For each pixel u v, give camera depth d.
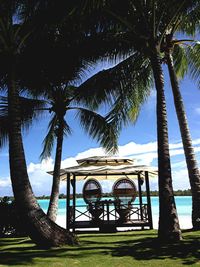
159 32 11.13
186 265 5.75
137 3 9.81
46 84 12.80
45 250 7.59
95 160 14.02
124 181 13.58
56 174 12.89
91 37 10.94
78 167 12.98
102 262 6.14
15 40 9.34
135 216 18.95
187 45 13.17
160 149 8.74
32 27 9.33
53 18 9.01
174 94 11.95
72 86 15.11
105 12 9.84
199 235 9.13
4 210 12.15
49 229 8.15
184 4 9.67
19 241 10.24
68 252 7.24
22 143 8.65
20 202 8.12
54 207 12.43
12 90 8.94
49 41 10.57
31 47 10.34
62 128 13.60
